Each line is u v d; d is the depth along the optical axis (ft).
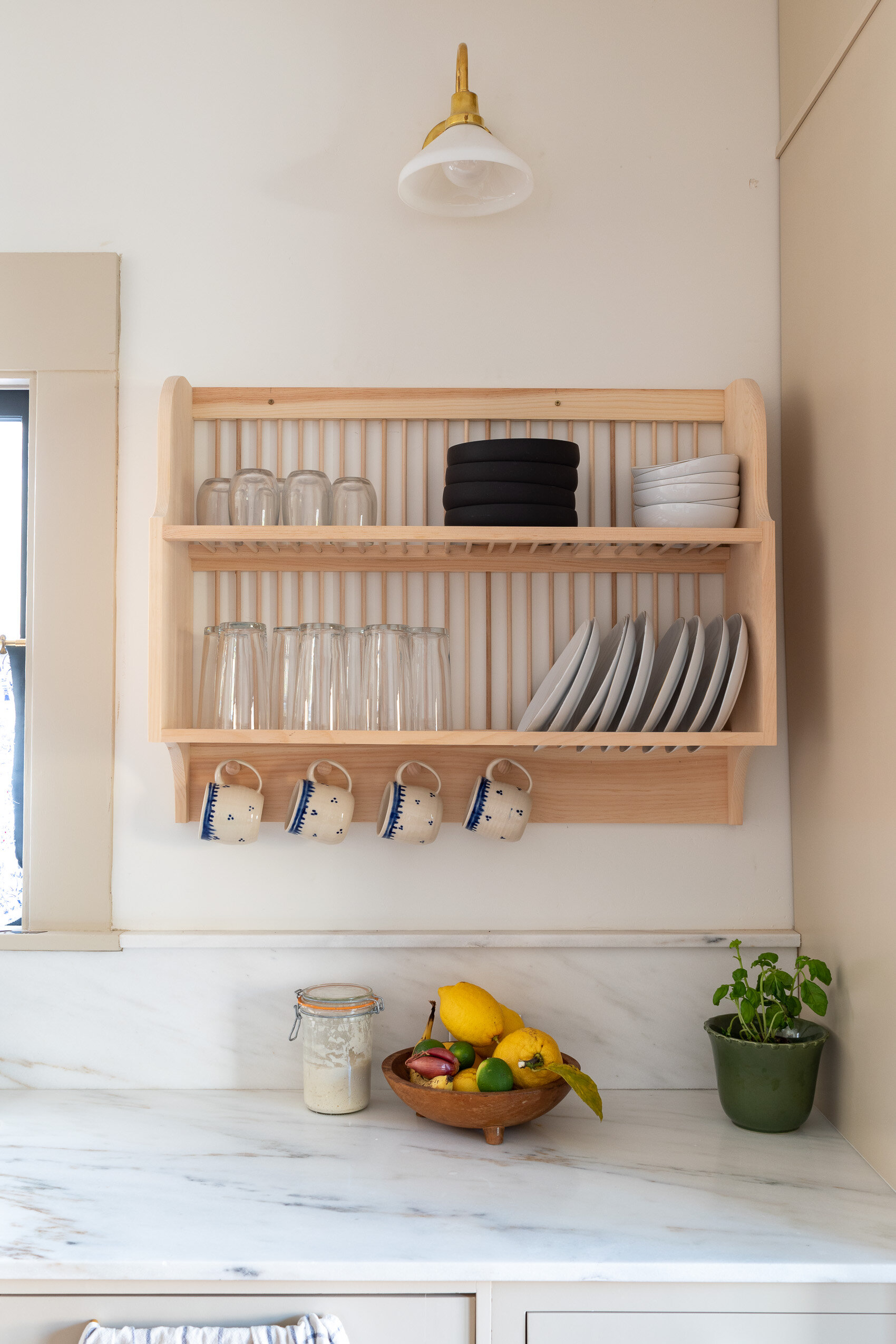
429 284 5.13
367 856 4.95
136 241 5.11
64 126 5.12
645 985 4.90
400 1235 3.42
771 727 4.36
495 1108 4.05
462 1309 3.37
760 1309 3.40
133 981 4.85
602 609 5.05
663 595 5.04
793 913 5.00
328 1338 3.28
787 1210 3.64
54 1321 3.37
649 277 5.16
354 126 5.15
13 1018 4.83
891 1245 3.40
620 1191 3.77
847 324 4.30
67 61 5.14
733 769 4.85
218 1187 3.77
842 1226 3.52
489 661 4.96
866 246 4.10
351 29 5.16
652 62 5.20
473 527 4.38
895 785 3.84
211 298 5.11
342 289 5.12
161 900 4.94
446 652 4.60
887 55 3.90
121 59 5.14
